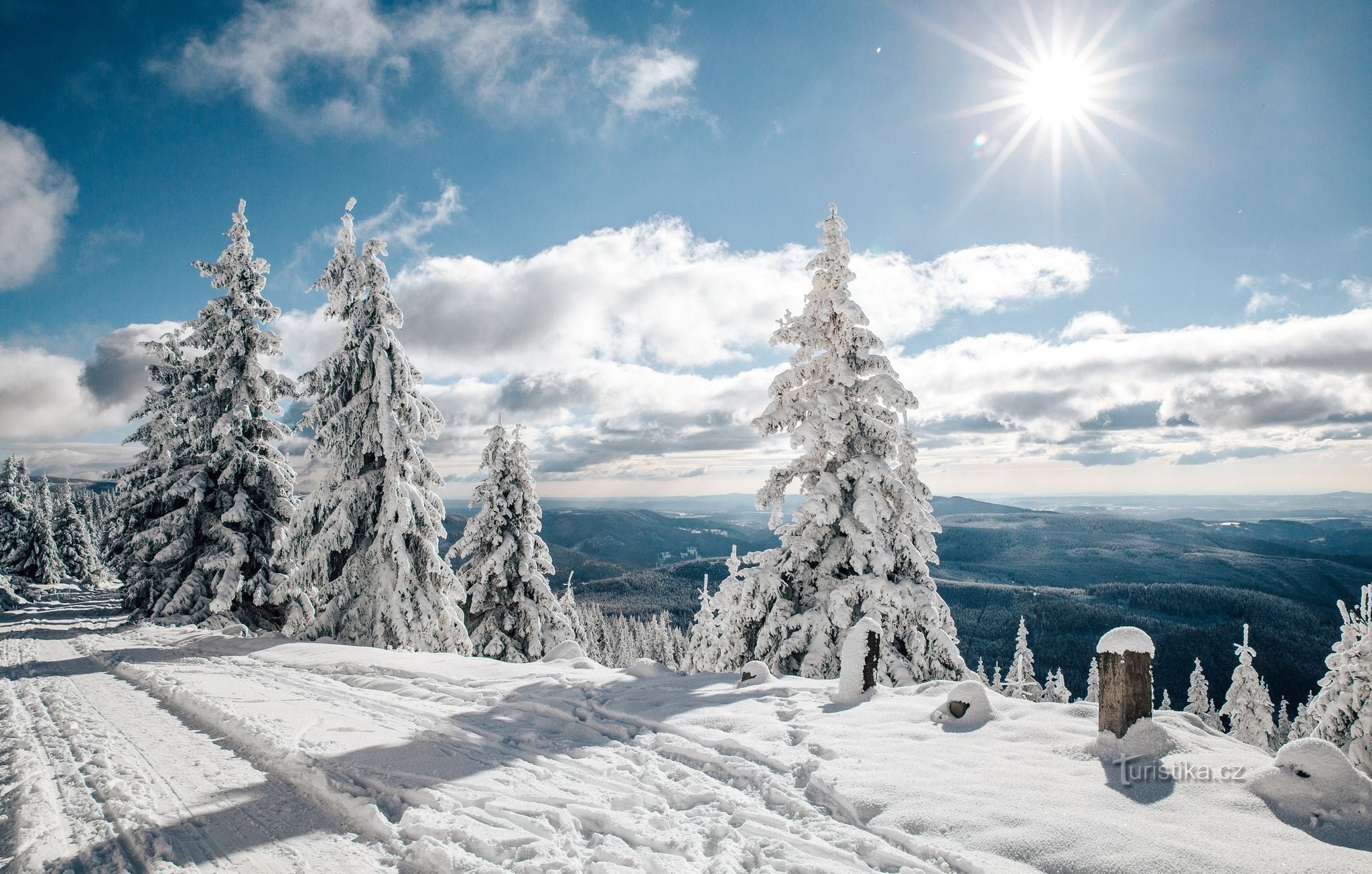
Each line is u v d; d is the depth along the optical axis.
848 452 14.88
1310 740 4.39
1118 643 5.34
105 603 37.53
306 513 16.88
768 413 14.95
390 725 7.31
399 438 17.58
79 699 9.30
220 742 7.02
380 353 17.53
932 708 6.79
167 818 5.01
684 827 4.68
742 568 14.95
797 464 14.73
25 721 8.05
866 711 6.87
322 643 13.83
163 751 6.69
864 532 13.95
